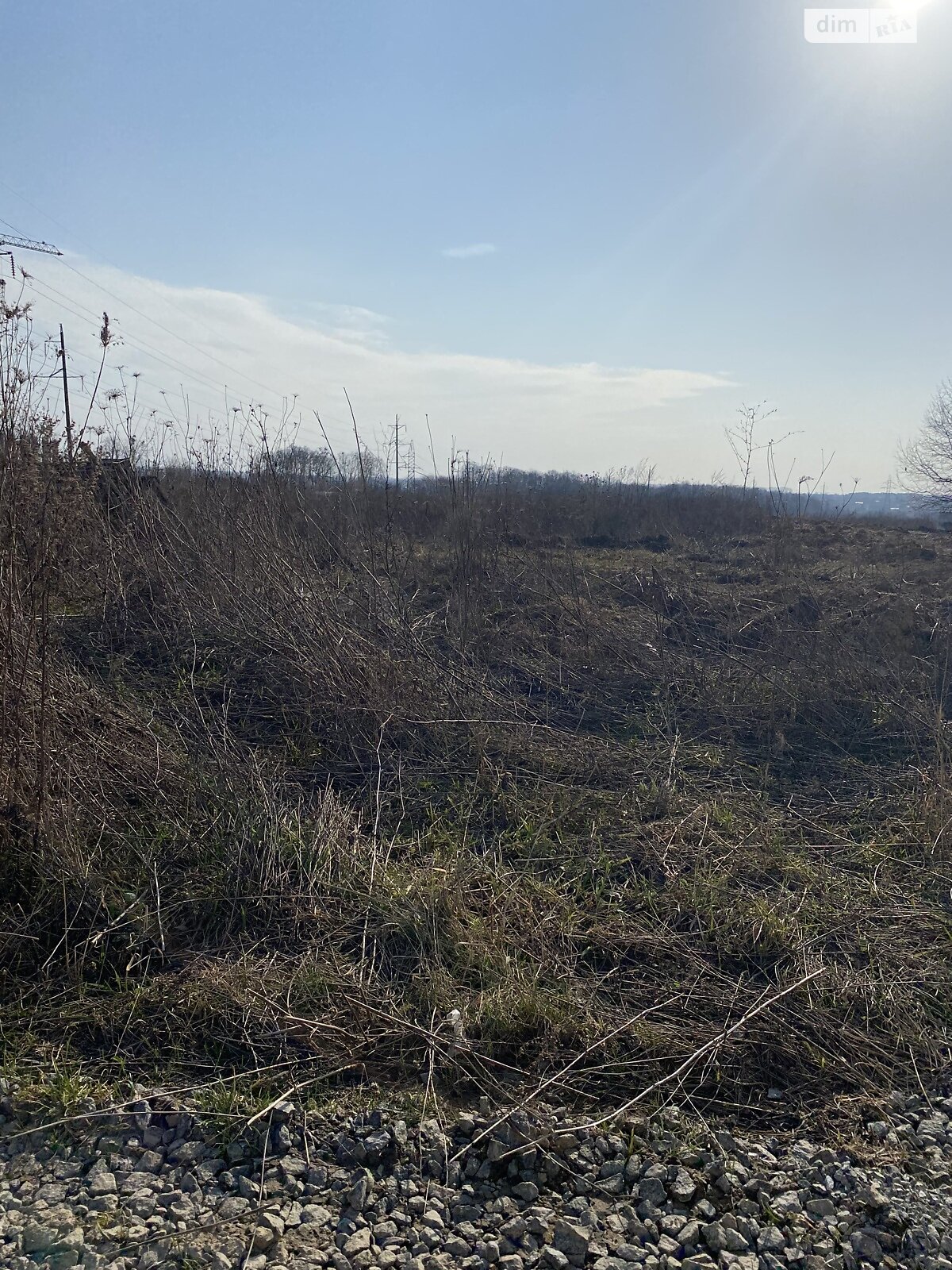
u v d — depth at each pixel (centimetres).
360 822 488
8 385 461
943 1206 263
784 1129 297
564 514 1612
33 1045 317
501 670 757
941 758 563
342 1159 274
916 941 408
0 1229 244
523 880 439
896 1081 321
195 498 812
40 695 448
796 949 393
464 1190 265
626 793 549
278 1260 238
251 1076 305
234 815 451
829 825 528
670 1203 263
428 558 1012
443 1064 312
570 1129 287
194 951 372
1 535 449
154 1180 264
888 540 1623
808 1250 248
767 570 1198
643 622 905
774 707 700
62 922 376
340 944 382
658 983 370
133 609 706
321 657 631
